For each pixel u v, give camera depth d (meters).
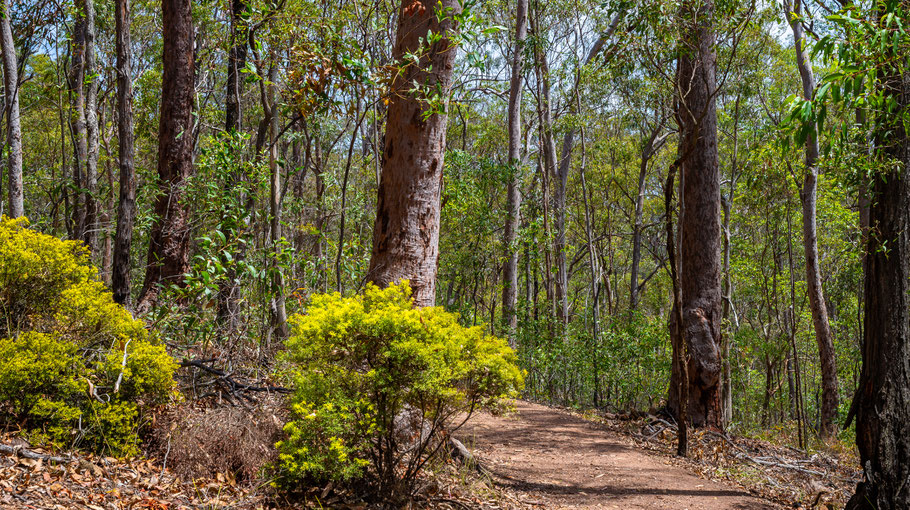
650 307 37.19
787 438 15.45
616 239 35.31
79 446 5.04
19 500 3.94
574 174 31.03
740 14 10.21
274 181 9.80
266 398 6.21
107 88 17.80
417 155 7.40
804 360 27.31
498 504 5.90
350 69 7.41
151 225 9.29
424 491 5.58
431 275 7.53
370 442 5.11
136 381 5.20
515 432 9.89
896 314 6.10
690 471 8.63
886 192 6.20
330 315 4.96
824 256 24.73
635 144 26.97
